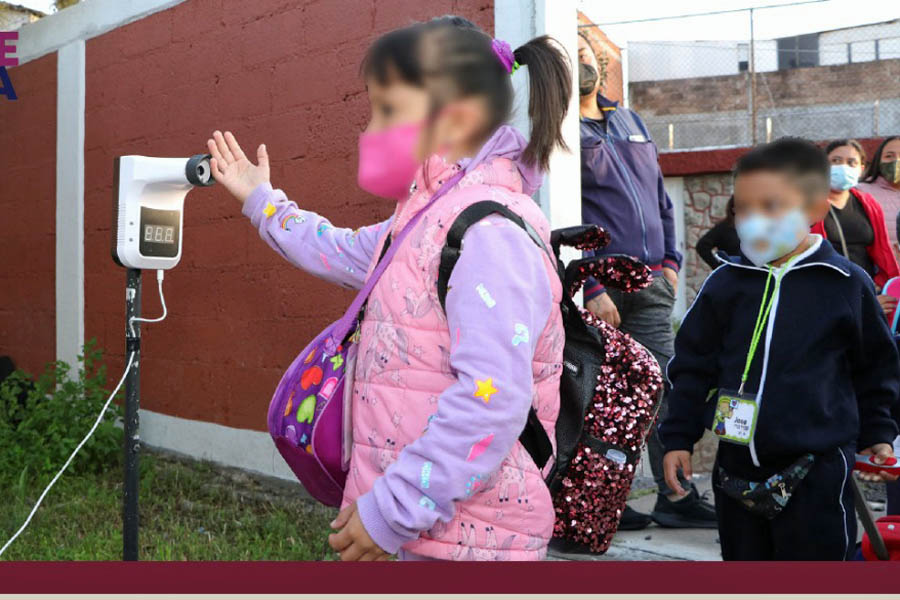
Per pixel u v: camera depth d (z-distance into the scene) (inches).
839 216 159.0
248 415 195.0
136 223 95.7
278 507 167.5
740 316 93.3
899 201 206.5
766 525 92.1
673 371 98.5
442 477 55.3
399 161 65.1
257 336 193.0
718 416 91.9
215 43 200.5
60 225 251.8
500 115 66.3
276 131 186.7
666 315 151.9
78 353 245.3
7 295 276.8
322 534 149.1
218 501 174.2
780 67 649.6
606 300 135.9
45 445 202.5
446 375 60.1
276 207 83.1
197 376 207.9
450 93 64.0
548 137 66.9
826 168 90.5
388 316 61.7
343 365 65.4
